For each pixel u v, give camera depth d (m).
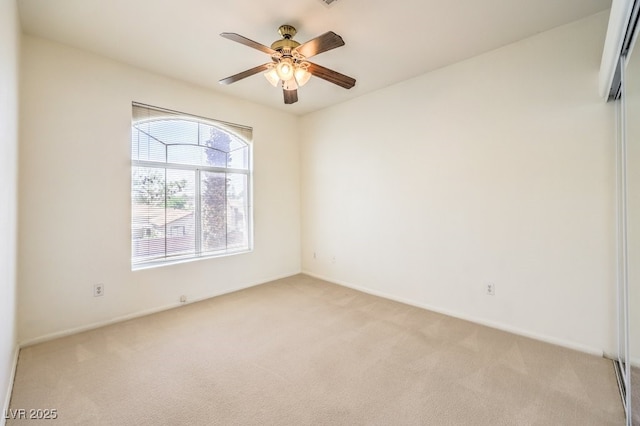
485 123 2.88
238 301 3.66
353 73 3.31
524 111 2.65
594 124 2.32
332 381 2.03
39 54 2.58
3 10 1.62
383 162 3.78
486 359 2.30
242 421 1.66
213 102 3.82
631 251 1.80
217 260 3.89
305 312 3.29
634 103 1.69
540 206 2.59
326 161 4.52
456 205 3.12
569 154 2.44
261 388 1.96
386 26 2.44
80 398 1.85
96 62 2.88
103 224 2.94
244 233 4.29
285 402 1.82
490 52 2.83
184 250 3.65
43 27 2.44
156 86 3.30
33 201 2.55
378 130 3.82
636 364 1.70
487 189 2.89
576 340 2.44
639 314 1.70
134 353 2.40
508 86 2.73
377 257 3.89
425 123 3.34
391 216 3.71
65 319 2.72
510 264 2.77
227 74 3.33
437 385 1.98
